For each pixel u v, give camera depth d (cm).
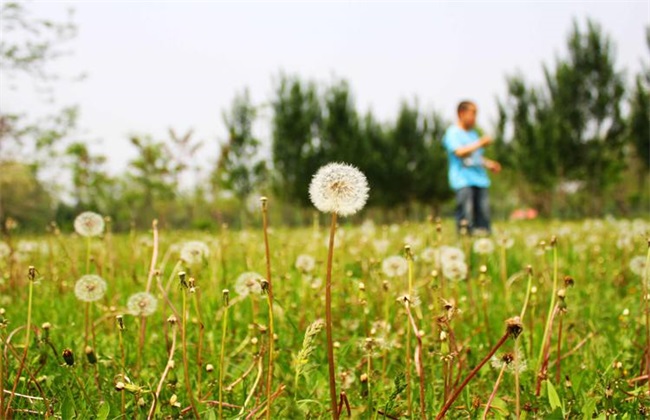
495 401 205
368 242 570
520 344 270
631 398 218
